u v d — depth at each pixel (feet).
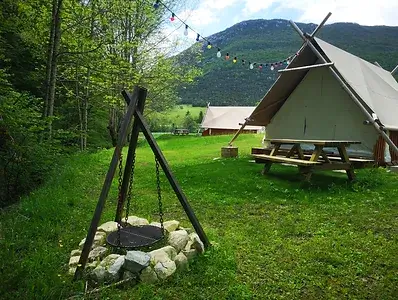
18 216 15.11
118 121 66.69
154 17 50.26
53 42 30.76
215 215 15.98
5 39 35.76
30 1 31.89
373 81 31.07
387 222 14.26
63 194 18.99
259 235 13.02
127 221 13.39
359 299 8.50
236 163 30.68
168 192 20.85
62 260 10.74
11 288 8.81
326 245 11.81
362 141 28.55
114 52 44.73
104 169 29.14
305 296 8.66
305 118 33.04
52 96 30.83
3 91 23.34
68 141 45.16
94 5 35.06
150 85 56.85
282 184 21.57
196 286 9.12
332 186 20.43
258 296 8.64
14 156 20.97
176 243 11.28
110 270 9.44
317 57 30.66
